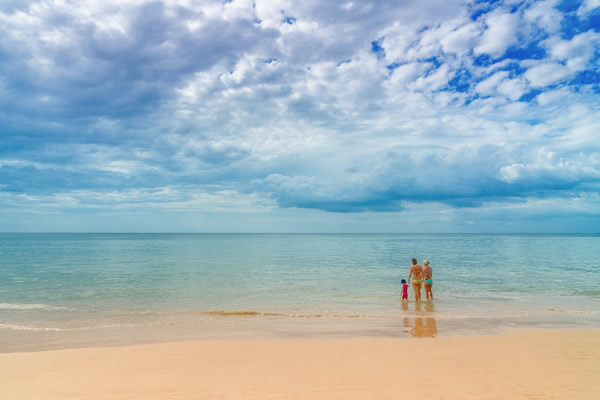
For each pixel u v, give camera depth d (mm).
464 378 6414
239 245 83812
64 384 6125
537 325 11375
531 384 6121
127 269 29781
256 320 12281
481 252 53375
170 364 7207
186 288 19906
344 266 32531
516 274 26094
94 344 9328
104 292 18625
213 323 11805
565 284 21234
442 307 14703
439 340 9219
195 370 6848
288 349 8344
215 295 17781
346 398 5535
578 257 42750
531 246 73688
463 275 25516
